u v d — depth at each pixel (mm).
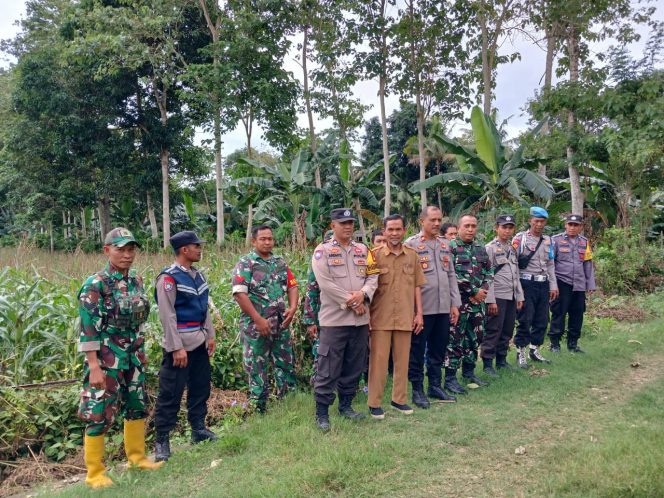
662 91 9508
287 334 4922
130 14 19672
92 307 3447
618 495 2854
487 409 4594
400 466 3447
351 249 4348
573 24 13320
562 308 6559
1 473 3873
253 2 18969
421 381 4875
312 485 3146
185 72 20484
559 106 10742
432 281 4855
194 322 3975
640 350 6637
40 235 23328
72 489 3381
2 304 4707
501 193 13500
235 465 3592
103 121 22125
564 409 4535
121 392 3674
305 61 18938
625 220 14188
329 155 17516
